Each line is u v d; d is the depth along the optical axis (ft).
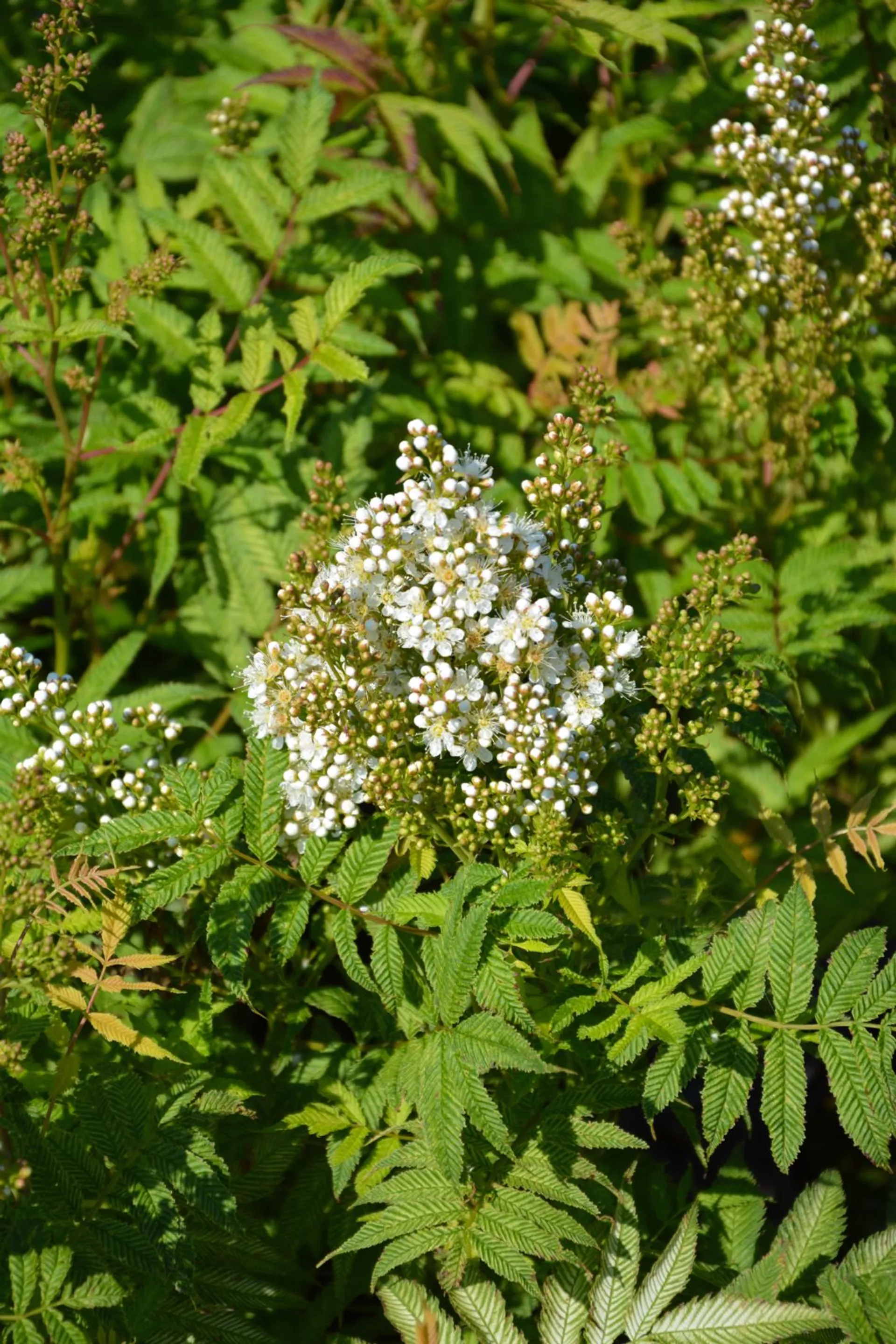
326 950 5.77
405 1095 5.46
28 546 6.36
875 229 6.13
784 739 6.22
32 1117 5.41
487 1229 5.36
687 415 6.36
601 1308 5.41
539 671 5.43
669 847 6.03
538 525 5.51
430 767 5.44
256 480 6.19
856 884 6.01
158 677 6.33
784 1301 5.52
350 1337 5.52
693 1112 5.71
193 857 5.46
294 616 5.46
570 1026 5.52
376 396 6.27
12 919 5.34
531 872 5.44
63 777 5.59
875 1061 5.42
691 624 5.57
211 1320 5.41
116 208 6.39
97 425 6.26
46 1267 5.28
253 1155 5.63
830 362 6.16
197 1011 5.63
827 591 6.07
